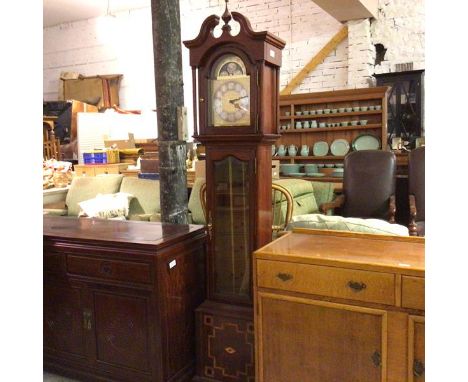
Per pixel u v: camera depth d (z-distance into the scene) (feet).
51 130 19.36
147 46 21.83
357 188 12.78
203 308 6.82
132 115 21.50
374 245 5.80
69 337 7.06
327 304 5.19
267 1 18.42
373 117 15.14
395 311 4.83
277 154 16.31
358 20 16.28
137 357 6.52
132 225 7.70
